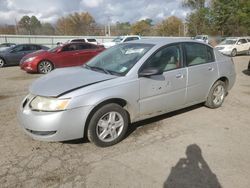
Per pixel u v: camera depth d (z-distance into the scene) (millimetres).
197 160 3699
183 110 5742
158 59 4547
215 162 3650
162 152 3914
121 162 3639
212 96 5715
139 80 4223
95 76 4176
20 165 3557
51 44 37688
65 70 4762
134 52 4633
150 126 4855
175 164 3594
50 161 3660
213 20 43000
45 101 3686
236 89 8031
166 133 4570
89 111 3764
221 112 5680
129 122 4391
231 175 3355
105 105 3947
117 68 4414
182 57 4938
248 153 3904
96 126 3902
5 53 15125
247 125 4973
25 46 15930
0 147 4043
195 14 48719
